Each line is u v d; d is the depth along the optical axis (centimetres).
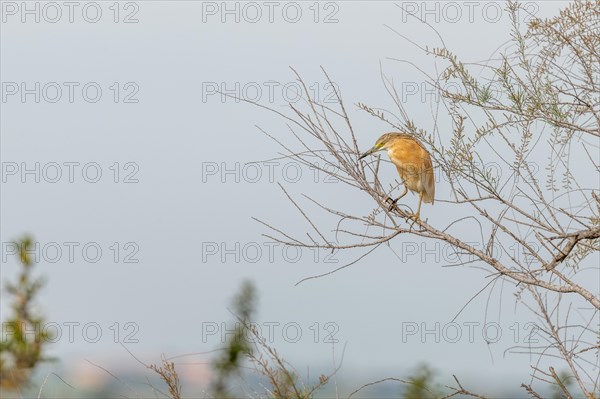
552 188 1066
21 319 1423
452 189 1088
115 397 1186
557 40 1056
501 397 1083
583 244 1078
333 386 1170
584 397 1102
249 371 1194
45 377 1202
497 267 1086
